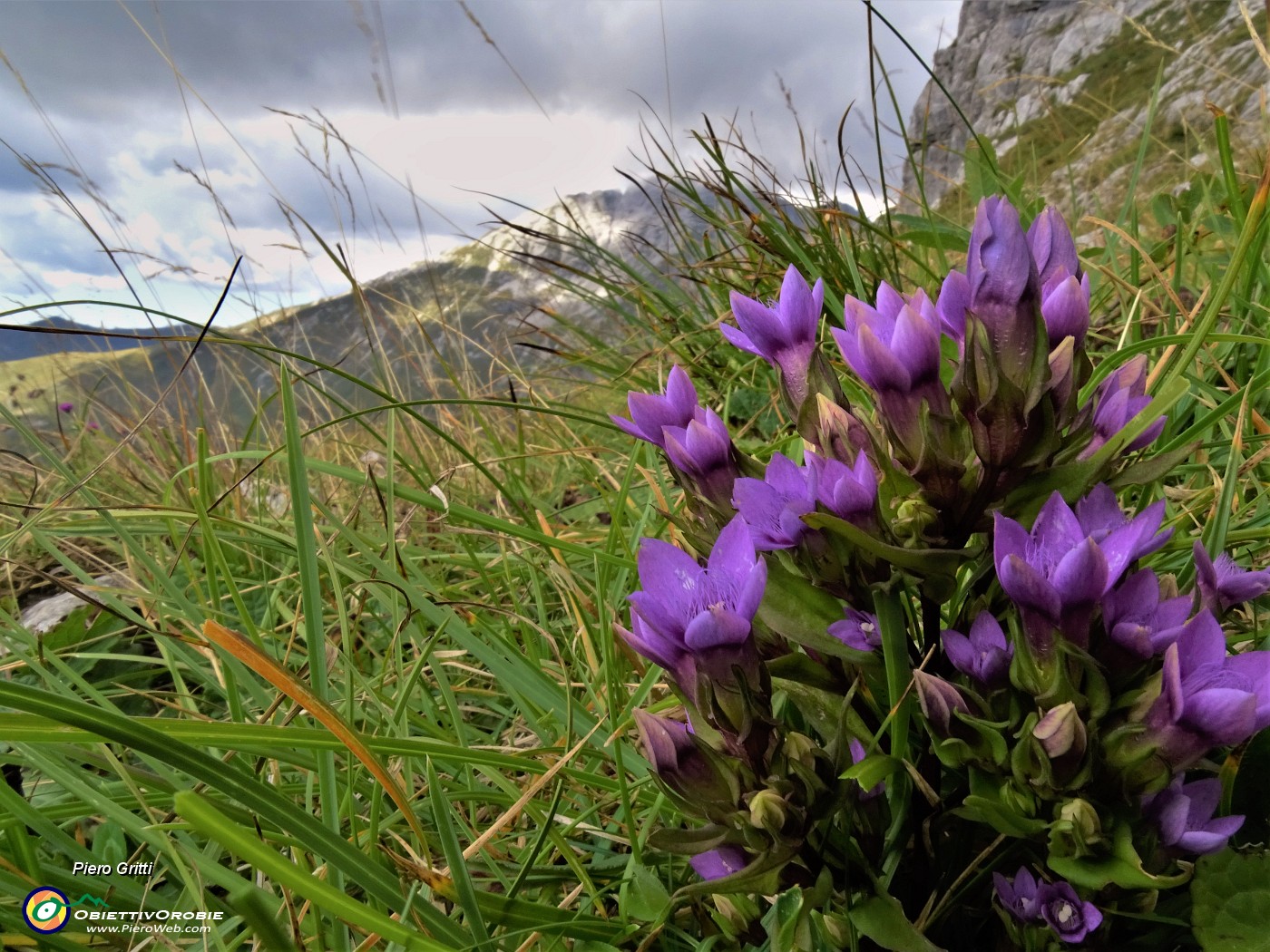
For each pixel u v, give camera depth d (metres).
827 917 0.14
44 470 0.37
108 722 0.12
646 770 0.20
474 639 0.22
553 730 0.22
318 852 0.14
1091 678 0.12
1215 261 0.35
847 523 0.13
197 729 0.15
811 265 0.39
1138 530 0.12
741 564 0.13
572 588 0.25
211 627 0.14
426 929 0.15
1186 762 0.12
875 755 0.13
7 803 0.16
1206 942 0.12
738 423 0.44
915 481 0.14
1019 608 0.12
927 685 0.13
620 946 0.17
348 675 0.20
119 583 0.34
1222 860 0.13
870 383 0.14
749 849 0.13
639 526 0.28
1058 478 0.14
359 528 0.37
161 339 0.24
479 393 0.46
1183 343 0.24
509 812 0.18
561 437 0.45
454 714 0.21
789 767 0.13
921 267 0.37
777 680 0.16
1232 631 0.19
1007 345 0.13
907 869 0.15
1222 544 0.17
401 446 0.45
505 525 0.25
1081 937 0.13
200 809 0.11
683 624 0.13
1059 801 0.12
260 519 0.36
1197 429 0.22
